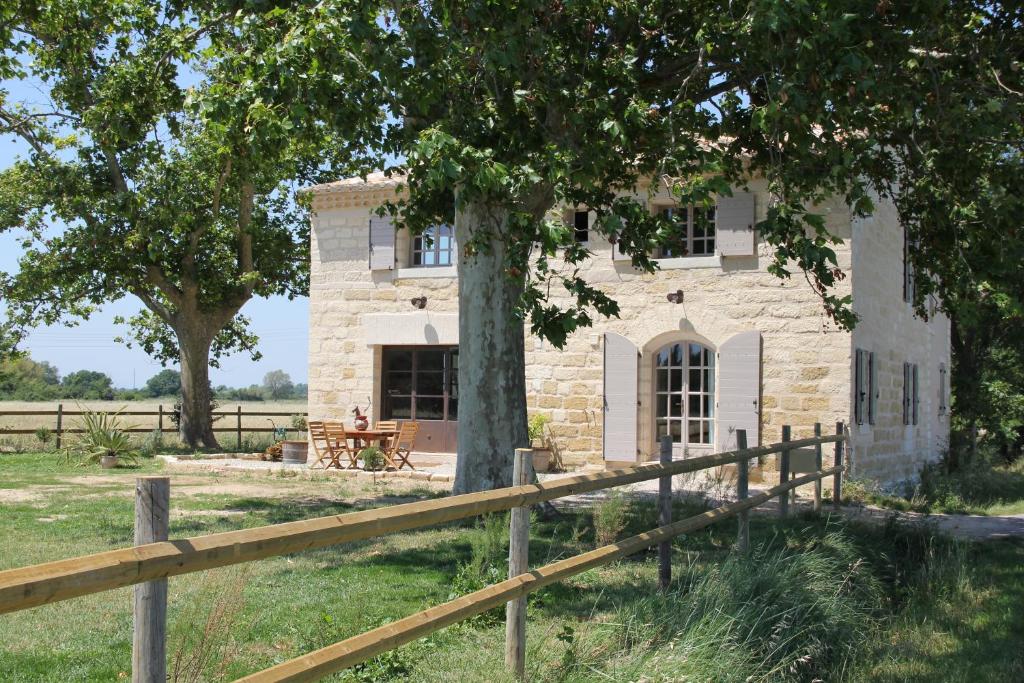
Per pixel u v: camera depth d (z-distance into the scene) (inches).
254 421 1432.1
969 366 1046.4
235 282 944.3
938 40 383.2
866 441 625.9
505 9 357.1
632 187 431.8
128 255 882.8
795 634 231.5
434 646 205.8
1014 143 401.1
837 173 386.0
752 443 605.6
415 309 719.7
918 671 238.5
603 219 349.7
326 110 357.7
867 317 629.3
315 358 749.3
